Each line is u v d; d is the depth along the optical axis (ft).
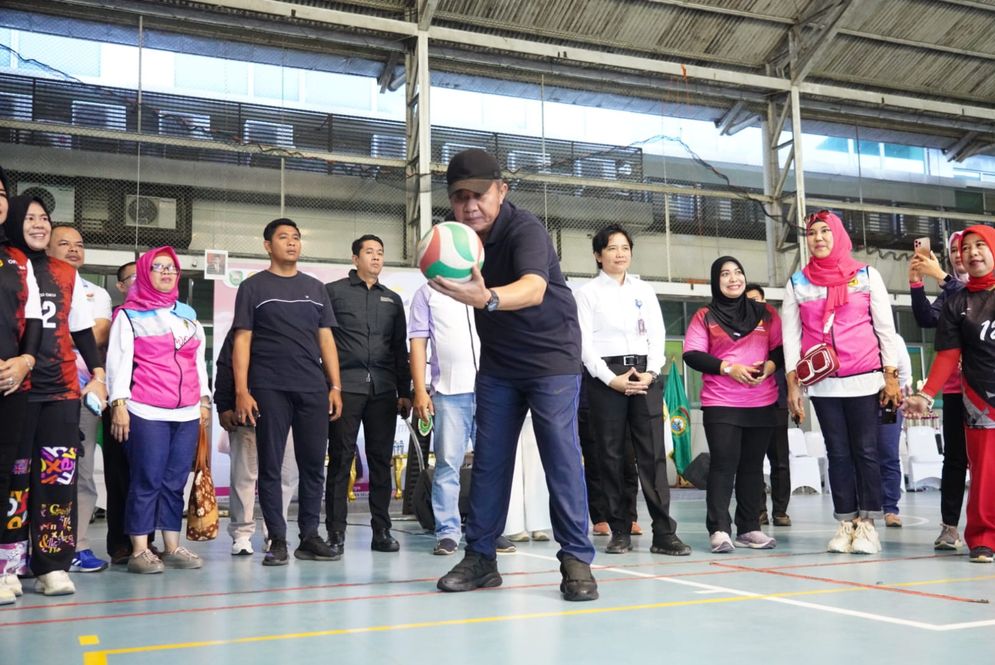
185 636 6.40
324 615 7.18
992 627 6.28
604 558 11.01
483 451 8.45
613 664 5.33
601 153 32.58
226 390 11.86
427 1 27.84
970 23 34.22
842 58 34.76
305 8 26.73
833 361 10.82
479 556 8.56
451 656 5.60
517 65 31.17
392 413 12.71
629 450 14.35
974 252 10.52
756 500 12.18
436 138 30.94
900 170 39.93
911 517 17.04
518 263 7.43
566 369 8.02
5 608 7.86
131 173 27.30
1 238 8.49
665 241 33.22
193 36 28.35
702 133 35.60
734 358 11.95
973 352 10.36
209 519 12.05
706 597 7.79
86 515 10.85
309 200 29.22
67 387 9.00
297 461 11.39
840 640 5.91
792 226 33.06
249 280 11.19
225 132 28.27
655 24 31.60
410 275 26.91
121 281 13.88
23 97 26.22
